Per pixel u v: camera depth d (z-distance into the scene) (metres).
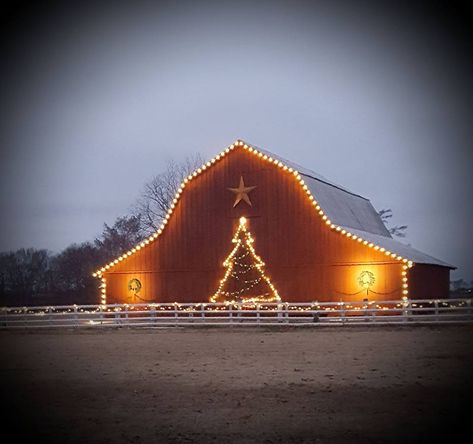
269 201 44.25
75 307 42.09
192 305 40.38
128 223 95.88
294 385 19.02
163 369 22.61
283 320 39.12
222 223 45.19
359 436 13.79
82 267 96.69
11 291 97.56
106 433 14.56
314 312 37.91
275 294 43.47
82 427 15.09
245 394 17.98
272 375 20.77
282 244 43.66
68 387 19.73
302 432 14.16
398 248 47.22
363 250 41.59
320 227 42.84
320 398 17.23
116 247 95.75
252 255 44.28
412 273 41.91
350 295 41.66
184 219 46.19
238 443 13.56
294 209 43.59
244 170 45.12
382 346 27.20
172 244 46.22
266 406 16.55
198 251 45.53
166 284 46.03
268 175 44.50
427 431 14.04
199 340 31.98
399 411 15.73
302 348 27.27
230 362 23.78
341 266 42.06
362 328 35.47
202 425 14.98
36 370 23.20
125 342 32.16
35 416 16.12
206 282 45.12
